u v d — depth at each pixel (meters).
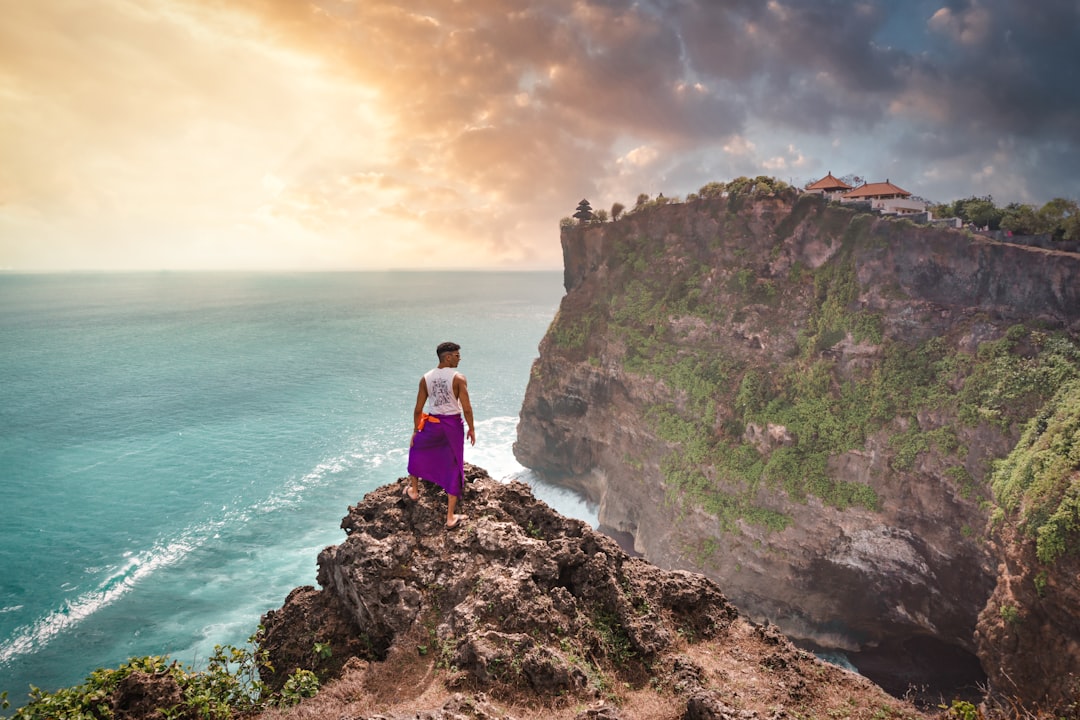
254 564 54.06
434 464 9.08
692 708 6.86
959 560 44.50
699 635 8.84
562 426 74.38
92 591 49.06
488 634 7.29
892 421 49.44
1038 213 59.34
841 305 56.41
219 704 7.06
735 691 7.43
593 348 72.94
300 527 61.41
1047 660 35.00
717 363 61.09
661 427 62.00
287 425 97.25
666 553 57.09
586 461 73.06
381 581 8.34
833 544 48.91
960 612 44.66
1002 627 37.53
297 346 181.00
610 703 7.00
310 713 6.86
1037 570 35.41
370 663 7.89
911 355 51.34
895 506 47.09
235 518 62.97
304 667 8.35
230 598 48.78
